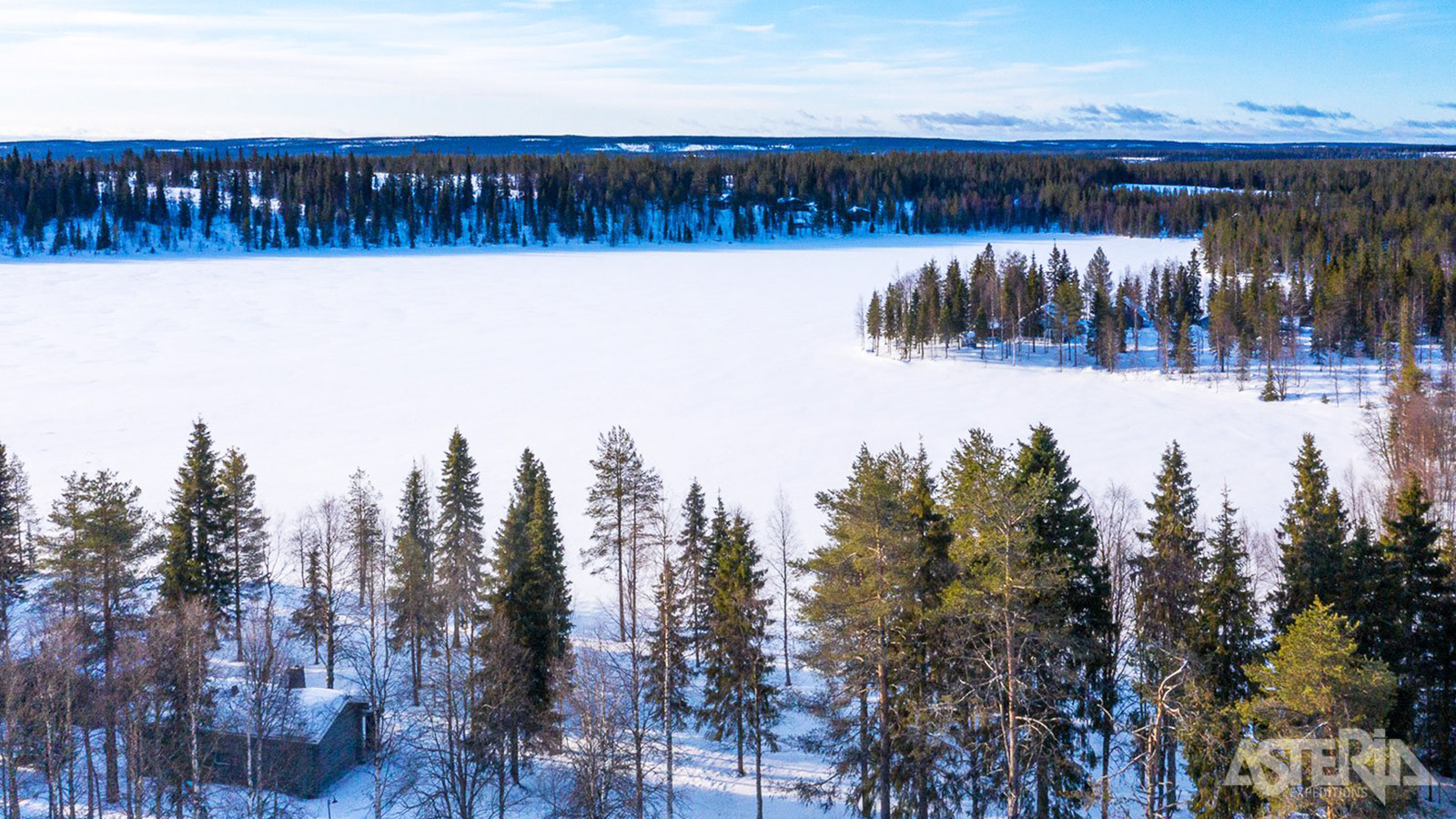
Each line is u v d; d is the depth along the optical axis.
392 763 44.19
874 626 32.19
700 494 58.38
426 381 167.50
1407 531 39.25
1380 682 27.56
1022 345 197.25
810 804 41.84
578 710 37.94
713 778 44.47
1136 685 32.50
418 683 48.56
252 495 55.62
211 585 51.81
